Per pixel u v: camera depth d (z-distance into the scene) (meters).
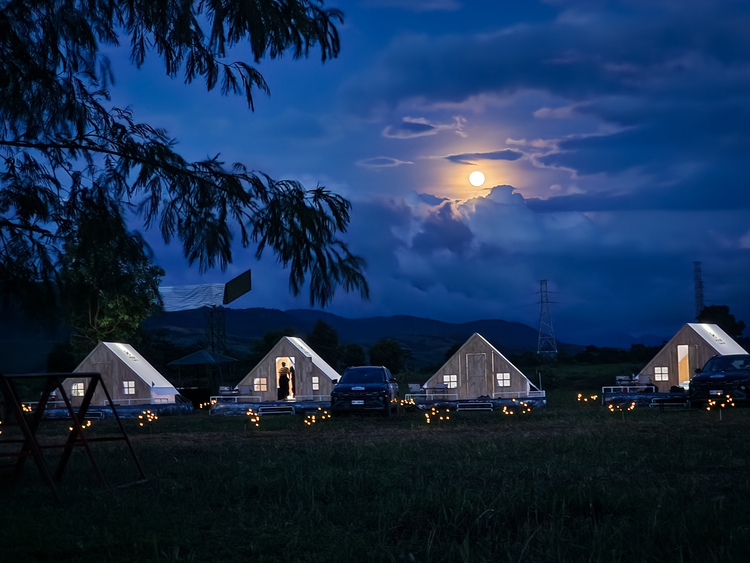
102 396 31.86
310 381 33.41
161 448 14.65
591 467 10.68
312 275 9.02
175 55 8.70
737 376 24.75
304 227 8.79
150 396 31.75
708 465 10.69
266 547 6.52
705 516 6.91
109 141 8.88
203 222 9.13
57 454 13.96
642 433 15.64
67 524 7.28
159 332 49.62
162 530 7.07
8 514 7.69
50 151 9.04
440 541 6.60
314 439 16.58
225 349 42.91
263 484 9.23
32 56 8.40
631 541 6.27
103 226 8.57
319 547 6.48
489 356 31.06
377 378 26.59
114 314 32.72
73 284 8.64
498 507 7.72
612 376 44.59
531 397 29.56
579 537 6.59
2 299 8.31
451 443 14.45
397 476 9.97
